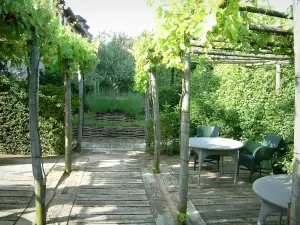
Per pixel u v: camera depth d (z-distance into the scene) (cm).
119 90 1527
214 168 576
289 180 294
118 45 1559
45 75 1104
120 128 1057
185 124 322
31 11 256
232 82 818
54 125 672
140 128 1067
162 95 1188
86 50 585
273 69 683
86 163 602
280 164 522
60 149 678
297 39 142
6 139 660
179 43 272
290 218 153
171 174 532
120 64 1526
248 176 523
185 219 326
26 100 654
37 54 292
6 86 650
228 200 404
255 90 709
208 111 754
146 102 730
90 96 1366
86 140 949
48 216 338
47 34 297
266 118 595
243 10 221
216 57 549
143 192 432
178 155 702
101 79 1471
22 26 245
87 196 409
